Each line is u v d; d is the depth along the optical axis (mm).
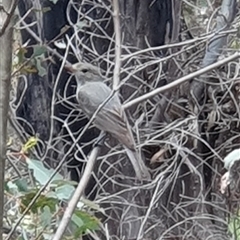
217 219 5250
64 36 5062
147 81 5148
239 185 5137
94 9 5137
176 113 5227
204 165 5520
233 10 5168
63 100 4867
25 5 4922
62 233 2641
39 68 3553
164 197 5289
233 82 5117
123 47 4793
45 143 5047
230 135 5473
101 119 4207
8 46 2275
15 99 5195
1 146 2283
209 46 5066
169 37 5293
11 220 3182
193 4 5754
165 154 5195
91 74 4465
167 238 5293
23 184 2900
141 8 5176
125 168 5145
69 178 5012
